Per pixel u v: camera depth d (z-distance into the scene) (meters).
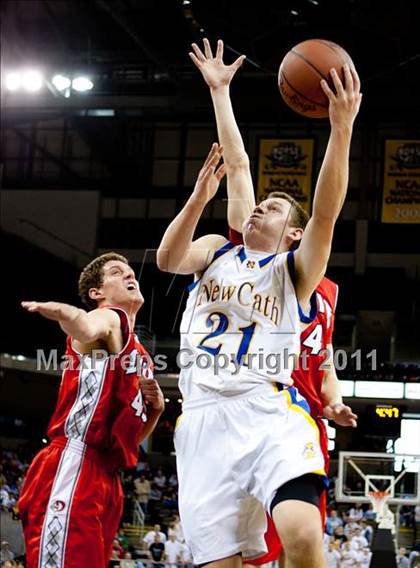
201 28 35.78
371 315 42.84
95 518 9.14
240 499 7.73
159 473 49.72
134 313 9.85
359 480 21.28
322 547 7.06
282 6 33.66
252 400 7.78
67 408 9.51
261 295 8.15
